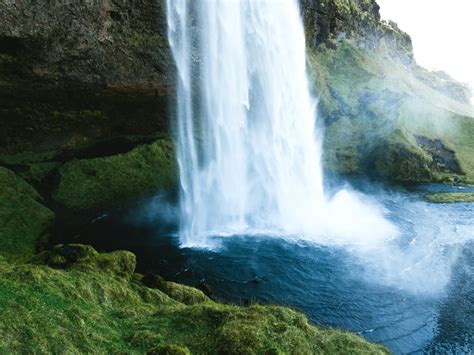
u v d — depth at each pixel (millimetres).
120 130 45375
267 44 49062
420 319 24234
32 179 38219
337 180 53094
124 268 23984
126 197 40406
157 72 41375
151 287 23766
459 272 29812
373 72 70562
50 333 16344
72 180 39750
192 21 41375
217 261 30109
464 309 25391
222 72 44656
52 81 36406
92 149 43844
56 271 20781
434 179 55156
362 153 59062
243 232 35500
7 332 15719
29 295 17922
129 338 17641
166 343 17344
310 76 60781
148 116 45469
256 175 46031
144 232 34625
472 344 22344
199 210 39844
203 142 45812
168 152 46625
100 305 19719
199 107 45312
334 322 23562
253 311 19219
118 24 37719
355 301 25797
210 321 18938
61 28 33781
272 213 39938
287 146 50594
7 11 30438
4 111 37000
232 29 44719
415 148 56656
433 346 22016
